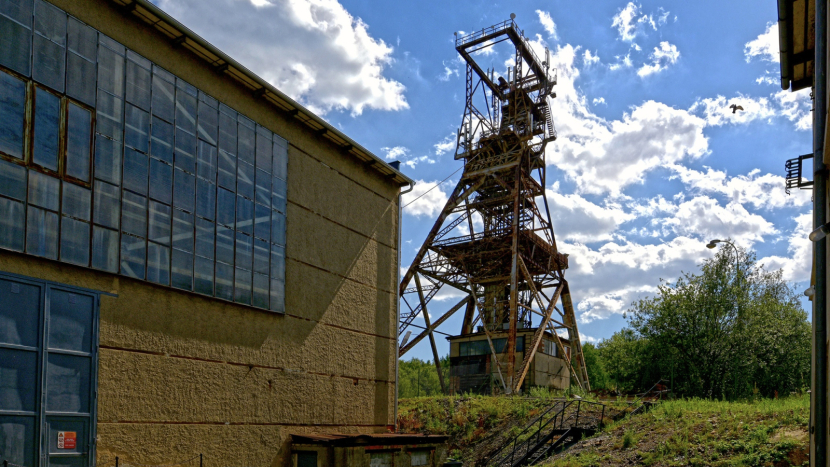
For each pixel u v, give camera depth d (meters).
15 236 12.06
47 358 12.36
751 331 32.81
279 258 18.84
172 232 15.43
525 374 36.81
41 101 12.84
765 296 35.75
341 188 22.00
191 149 16.30
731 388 32.22
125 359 13.88
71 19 13.70
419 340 41.16
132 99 14.85
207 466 15.45
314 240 20.39
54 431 12.29
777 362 34.84
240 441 16.50
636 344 35.59
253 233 17.97
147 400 14.23
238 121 17.97
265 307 18.00
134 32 15.13
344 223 21.94
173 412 14.80
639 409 25.67
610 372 37.88
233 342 16.80
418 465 19.94
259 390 17.38
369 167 23.62
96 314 13.40
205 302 16.14
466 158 44.00
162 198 15.28
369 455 18.11
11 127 12.24
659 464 18.20
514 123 42.56
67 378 12.66
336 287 21.12
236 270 17.19
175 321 15.22
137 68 15.10
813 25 14.79
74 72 13.59
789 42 15.57
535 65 44.06
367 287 22.75
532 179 43.16
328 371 20.16
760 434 17.94
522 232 39.38
